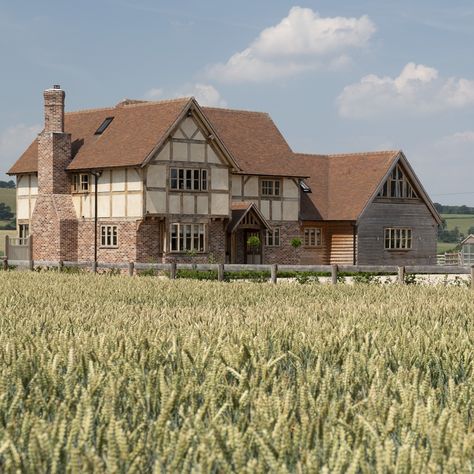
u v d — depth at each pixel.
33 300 20.23
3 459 5.62
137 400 7.34
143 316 15.17
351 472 4.97
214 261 63.22
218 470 5.38
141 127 62.19
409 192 73.44
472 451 5.71
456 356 10.10
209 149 62.75
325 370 9.14
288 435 5.88
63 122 65.44
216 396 7.57
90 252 63.00
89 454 5.21
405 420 6.61
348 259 70.75
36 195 67.31
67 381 7.88
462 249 79.25
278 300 22.42
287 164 69.50
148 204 59.75
